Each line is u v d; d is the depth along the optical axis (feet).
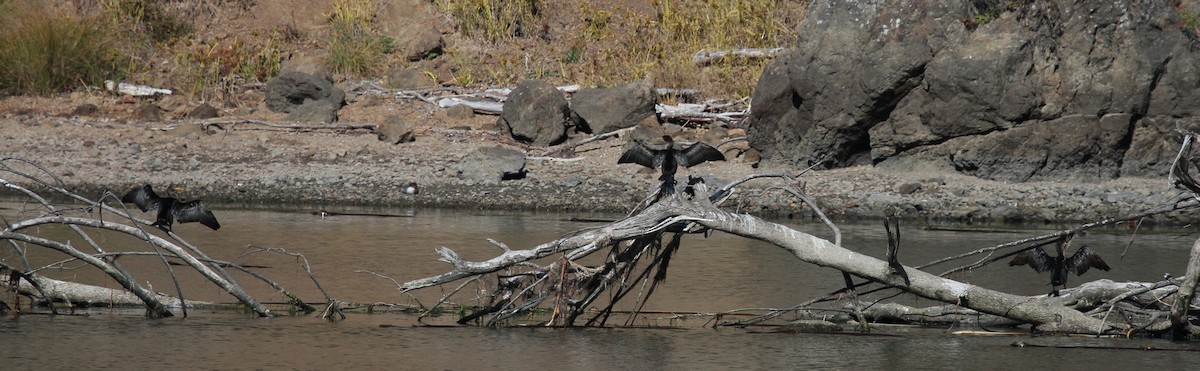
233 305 42.50
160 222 33.06
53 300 42.45
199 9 105.91
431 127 84.48
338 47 98.07
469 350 35.37
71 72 92.12
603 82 90.89
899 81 69.97
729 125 82.02
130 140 80.12
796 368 33.32
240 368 32.78
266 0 107.76
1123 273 48.60
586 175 73.56
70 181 71.97
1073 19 68.69
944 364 33.83
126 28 100.58
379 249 54.03
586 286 38.70
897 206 66.23
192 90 91.30
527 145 80.53
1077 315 38.17
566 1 104.68
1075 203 65.46
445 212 66.80
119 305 42.16
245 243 55.67
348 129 83.56
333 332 37.96
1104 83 68.13
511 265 37.55
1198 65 67.87
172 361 33.53
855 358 34.65
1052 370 33.09
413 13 104.53
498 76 95.86
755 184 70.23
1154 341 37.01
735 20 96.48
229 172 74.54
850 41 71.46
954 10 70.18
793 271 50.14
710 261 52.70
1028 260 37.65
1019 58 68.28
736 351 35.55
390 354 34.71
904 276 37.47
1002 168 69.41
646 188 71.00
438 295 45.11
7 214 63.16
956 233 59.72
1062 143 68.59
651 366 33.45
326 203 69.67
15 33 91.81
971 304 37.78
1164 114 68.28
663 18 97.25
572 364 33.60
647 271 39.01
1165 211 37.45
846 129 71.97
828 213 65.77
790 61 73.26
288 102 87.97
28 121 83.76
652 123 81.10
